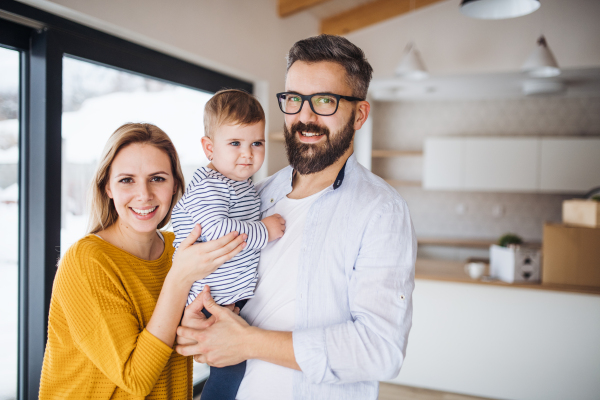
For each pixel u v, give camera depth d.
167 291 1.07
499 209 5.27
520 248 2.92
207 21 2.69
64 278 1.10
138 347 1.06
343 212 1.13
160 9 2.31
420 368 3.17
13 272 1.84
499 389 2.99
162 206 1.22
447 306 3.11
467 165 4.93
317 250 1.12
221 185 1.15
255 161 1.23
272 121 3.50
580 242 2.79
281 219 1.20
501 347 2.99
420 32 4.09
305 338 0.97
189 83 2.71
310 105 1.09
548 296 2.90
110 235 1.23
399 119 5.52
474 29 3.95
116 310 1.09
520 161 4.79
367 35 4.26
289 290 1.13
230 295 1.13
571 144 4.64
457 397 3.02
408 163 5.55
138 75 2.36
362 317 0.99
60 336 1.12
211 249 1.05
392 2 4.09
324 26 4.40
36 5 1.78
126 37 2.22
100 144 2.17
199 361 1.06
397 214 1.08
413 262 1.08
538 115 5.10
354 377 0.96
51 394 1.13
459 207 5.40
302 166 1.14
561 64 3.73
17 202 1.85
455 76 4.15
